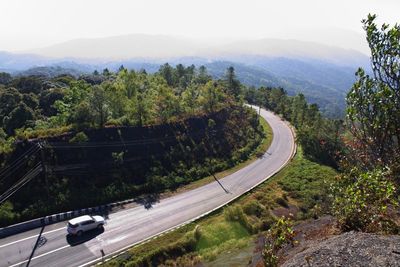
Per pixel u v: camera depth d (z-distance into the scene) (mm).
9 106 82000
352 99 12562
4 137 60500
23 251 39688
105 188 56531
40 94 92750
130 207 54219
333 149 88688
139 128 72375
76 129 62656
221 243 44969
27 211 47219
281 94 163250
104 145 63531
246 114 114562
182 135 79625
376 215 14508
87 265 37406
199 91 105062
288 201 61594
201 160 76375
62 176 54719
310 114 123312
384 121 11922
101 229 46156
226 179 70375
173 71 139750
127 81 84688
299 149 95625
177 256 41250
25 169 52312
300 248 19562
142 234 45500
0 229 43094
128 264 38125
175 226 48188
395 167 11961
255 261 30312
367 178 12469
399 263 11859
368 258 12664
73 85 84562
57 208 49781
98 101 66000
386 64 11594
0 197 47719
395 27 11367
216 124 93062
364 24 11953
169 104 85750
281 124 125250
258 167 79062
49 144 56906
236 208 51719
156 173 65250
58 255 39250
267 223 51938
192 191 62906
